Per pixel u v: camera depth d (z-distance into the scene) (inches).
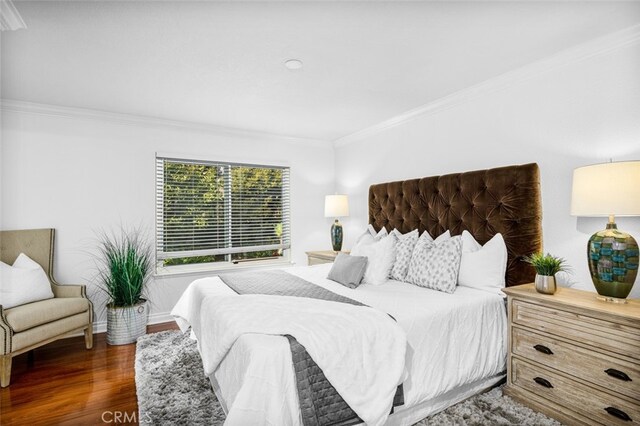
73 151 134.1
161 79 105.0
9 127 123.8
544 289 78.2
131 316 125.0
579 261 89.0
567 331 71.9
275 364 57.1
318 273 125.6
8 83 107.6
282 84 109.8
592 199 72.1
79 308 115.3
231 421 53.0
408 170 144.0
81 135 135.4
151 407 80.0
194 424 73.6
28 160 126.8
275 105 130.9
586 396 68.5
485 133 112.5
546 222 96.0
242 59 92.4
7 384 92.9
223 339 66.3
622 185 68.2
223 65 95.9
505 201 100.9
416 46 86.0
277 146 180.9
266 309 73.9
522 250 96.4
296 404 57.5
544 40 83.7
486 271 94.7
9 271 108.1
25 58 90.8
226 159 165.9
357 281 103.9
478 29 78.3
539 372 77.0
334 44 84.7
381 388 63.7
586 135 87.6
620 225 81.8
